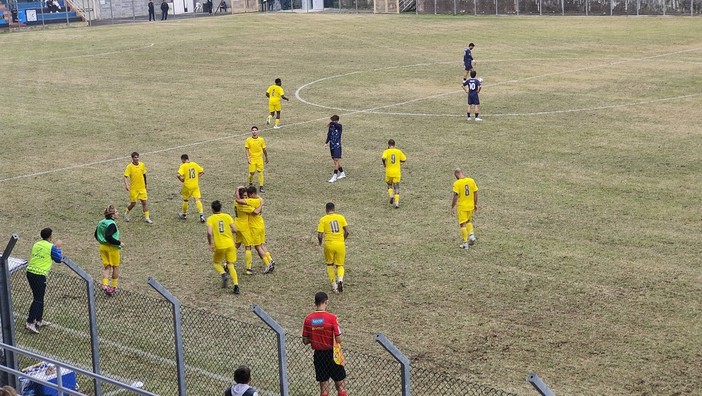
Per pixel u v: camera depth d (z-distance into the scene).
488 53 59.59
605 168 31.14
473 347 18.00
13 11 88.81
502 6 82.88
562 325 18.89
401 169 32.06
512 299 20.39
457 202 23.83
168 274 22.88
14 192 31.23
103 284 21.05
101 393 15.89
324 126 39.72
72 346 18.08
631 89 45.19
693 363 17.03
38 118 43.84
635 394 15.92
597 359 17.31
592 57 56.19
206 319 19.53
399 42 66.94
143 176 27.06
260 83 51.56
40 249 18.97
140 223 27.27
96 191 31.06
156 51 66.69
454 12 85.44
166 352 17.77
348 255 23.67
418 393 15.95
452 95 45.50
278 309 20.33
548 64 54.06
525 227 25.33
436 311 19.89
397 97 45.59
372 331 18.92
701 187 28.52
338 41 68.75
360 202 28.45
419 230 25.53
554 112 40.47
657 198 27.55
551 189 28.89
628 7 76.81
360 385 16.28
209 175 32.38
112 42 73.06
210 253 24.47
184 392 14.84
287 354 17.59
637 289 20.67
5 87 53.06
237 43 69.50
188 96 48.38
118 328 18.95
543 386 11.20
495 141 35.62
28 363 17.58
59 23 91.06
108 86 52.41
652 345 17.83
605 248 23.42
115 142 38.22
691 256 22.62
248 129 39.84
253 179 31.28
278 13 94.81
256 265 23.30
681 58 54.41
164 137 38.81
